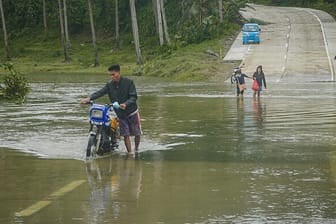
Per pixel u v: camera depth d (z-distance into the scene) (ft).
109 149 47.60
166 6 316.60
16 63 269.44
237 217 28.73
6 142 53.72
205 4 284.41
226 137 55.62
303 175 38.19
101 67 243.81
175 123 67.10
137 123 48.83
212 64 182.39
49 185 36.24
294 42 227.40
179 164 42.65
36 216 29.27
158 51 244.22
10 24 343.46
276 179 37.14
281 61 185.57
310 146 49.83
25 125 66.54
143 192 34.19
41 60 281.54
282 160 43.57
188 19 285.43
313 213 29.32
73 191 34.58
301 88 127.44
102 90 48.60
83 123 68.23
